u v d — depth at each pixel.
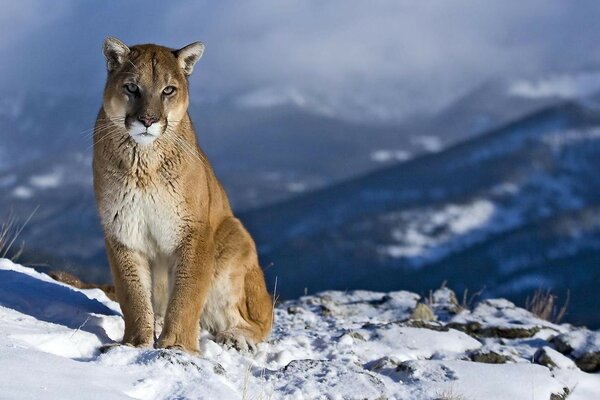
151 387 7.99
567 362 11.39
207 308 11.12
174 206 10.18
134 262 10.30
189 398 7.93
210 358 9.77
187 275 10.24
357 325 13.17
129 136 10.02
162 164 10.10
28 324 9.42
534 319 13.97
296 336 11.76
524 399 9.76
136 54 10.46
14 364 7.61
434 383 9.80
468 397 9.55
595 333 12.39
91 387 7.54
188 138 10.47
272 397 8.74
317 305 15.23
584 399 10.55
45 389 7.23
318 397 8.91
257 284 11.36
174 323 10.10
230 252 11.08
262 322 11.46
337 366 9.81
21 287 11.49
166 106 10.26
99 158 10.22
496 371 10.31
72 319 10.49
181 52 10.85
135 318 10.12
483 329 13.15
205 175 10.63
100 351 8.95
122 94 10.17
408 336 11.98
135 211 10.15
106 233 10.30
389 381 9.82
